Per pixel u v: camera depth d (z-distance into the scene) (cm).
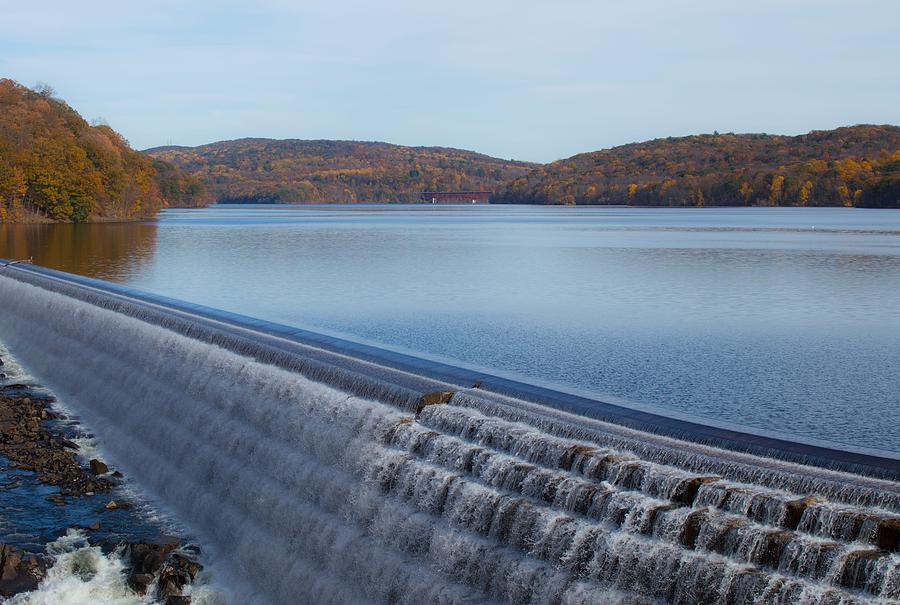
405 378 2952
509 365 3834
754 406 3189
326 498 2600
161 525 2900
